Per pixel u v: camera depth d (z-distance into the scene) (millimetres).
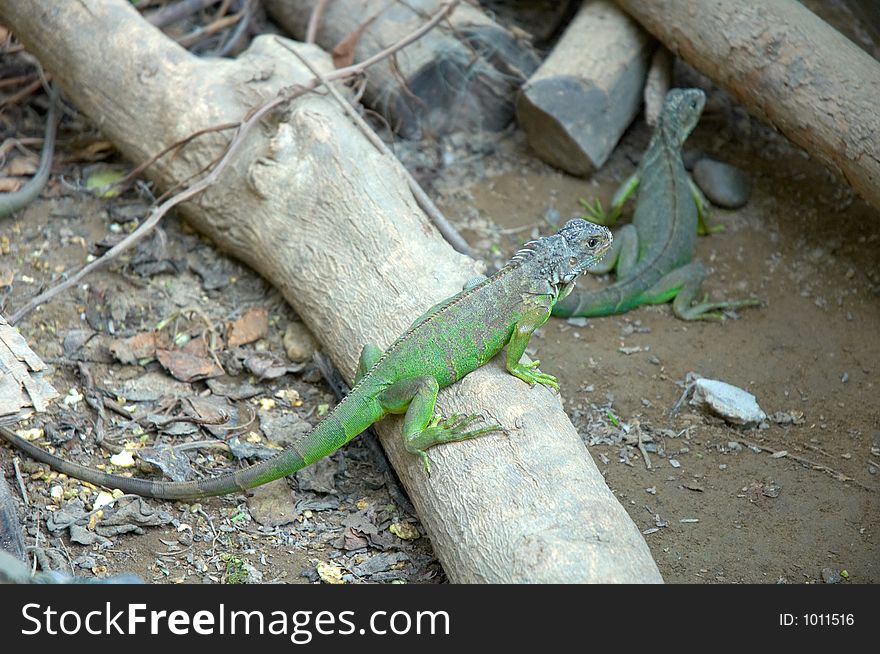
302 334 7227
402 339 5641
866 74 7477
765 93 7887
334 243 6906
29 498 5832
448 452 5402
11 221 8031
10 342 5555
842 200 8820
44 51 8289
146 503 5863
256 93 7797
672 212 8180
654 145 8469
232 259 7895
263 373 6910
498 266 8109
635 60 9031
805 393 7230
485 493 5156
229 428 6500
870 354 7562
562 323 7789
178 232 8102
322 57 8352
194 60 8016
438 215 7402
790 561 5926
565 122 8680
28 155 8719
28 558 5383
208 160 7652
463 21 9062
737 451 6742
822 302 8055
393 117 9055
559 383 7191
